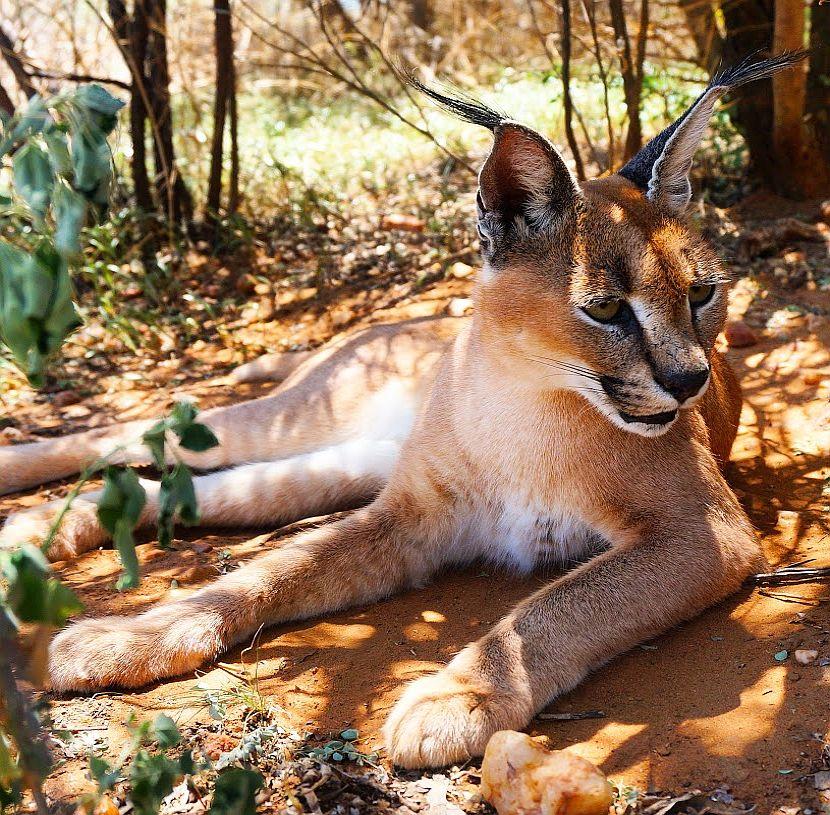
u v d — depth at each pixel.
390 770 0.54
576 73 1.56
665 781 0.52
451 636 0.66
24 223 0.77
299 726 0.58
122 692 0.61
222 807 0.43
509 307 0.64
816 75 1.21
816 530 0.73
